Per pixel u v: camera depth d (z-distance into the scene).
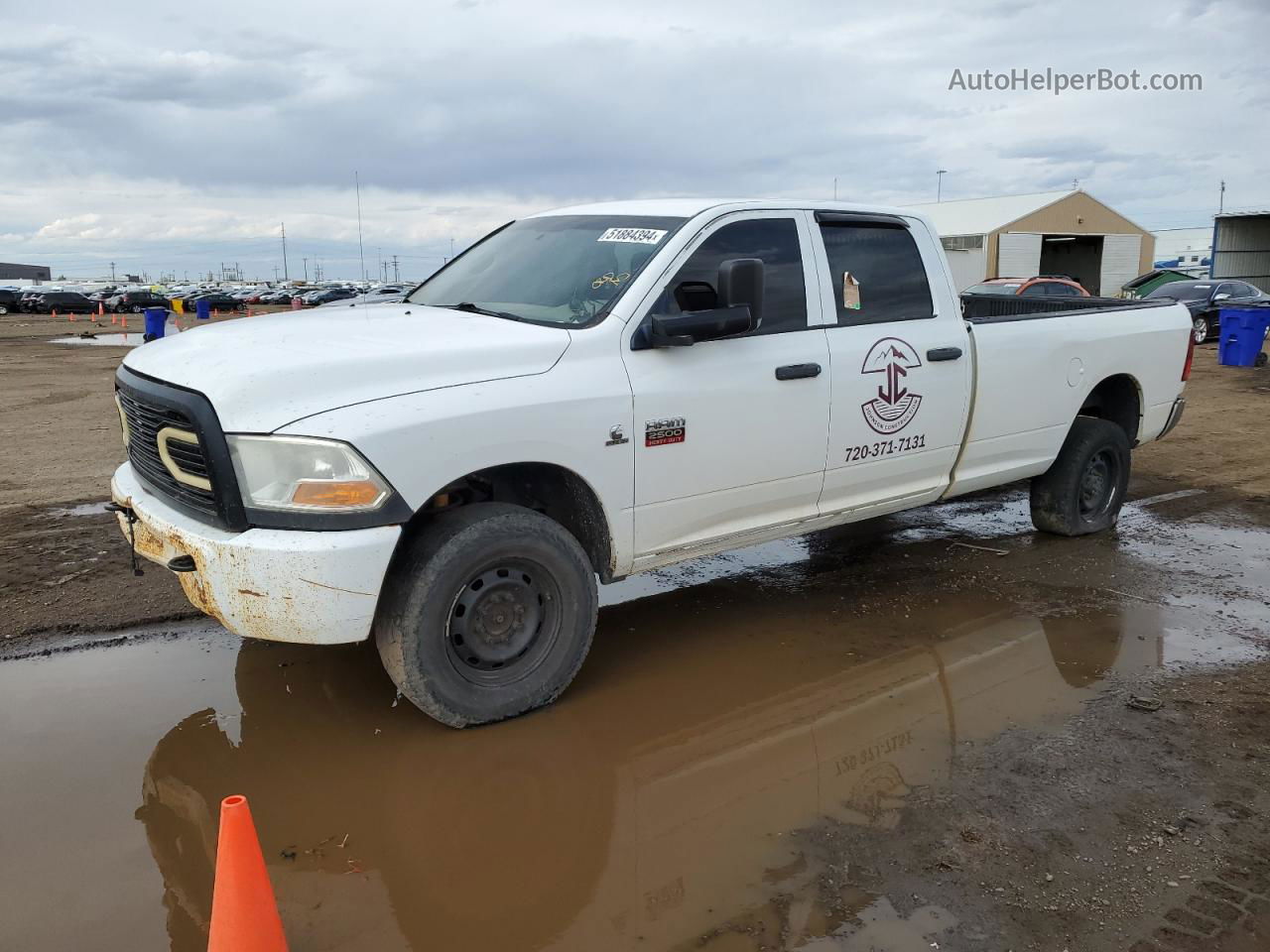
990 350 5.54
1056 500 6.54
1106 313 6.42
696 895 2.91
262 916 2.48
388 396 3.55
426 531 3.72
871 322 5.04
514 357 3.86
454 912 2.83
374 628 3.80
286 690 4.25
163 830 3.21
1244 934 2.74
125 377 4.06
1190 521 7.22
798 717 4.07
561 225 5.03
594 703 4.18
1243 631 5.03
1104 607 5.38
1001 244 44.16
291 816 3.31
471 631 3.82
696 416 4.29
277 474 3.39
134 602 5.15
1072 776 3.59
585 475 3.99
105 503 7.34
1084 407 6.75
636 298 4.18
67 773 3.56
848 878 2.99
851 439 4.92
